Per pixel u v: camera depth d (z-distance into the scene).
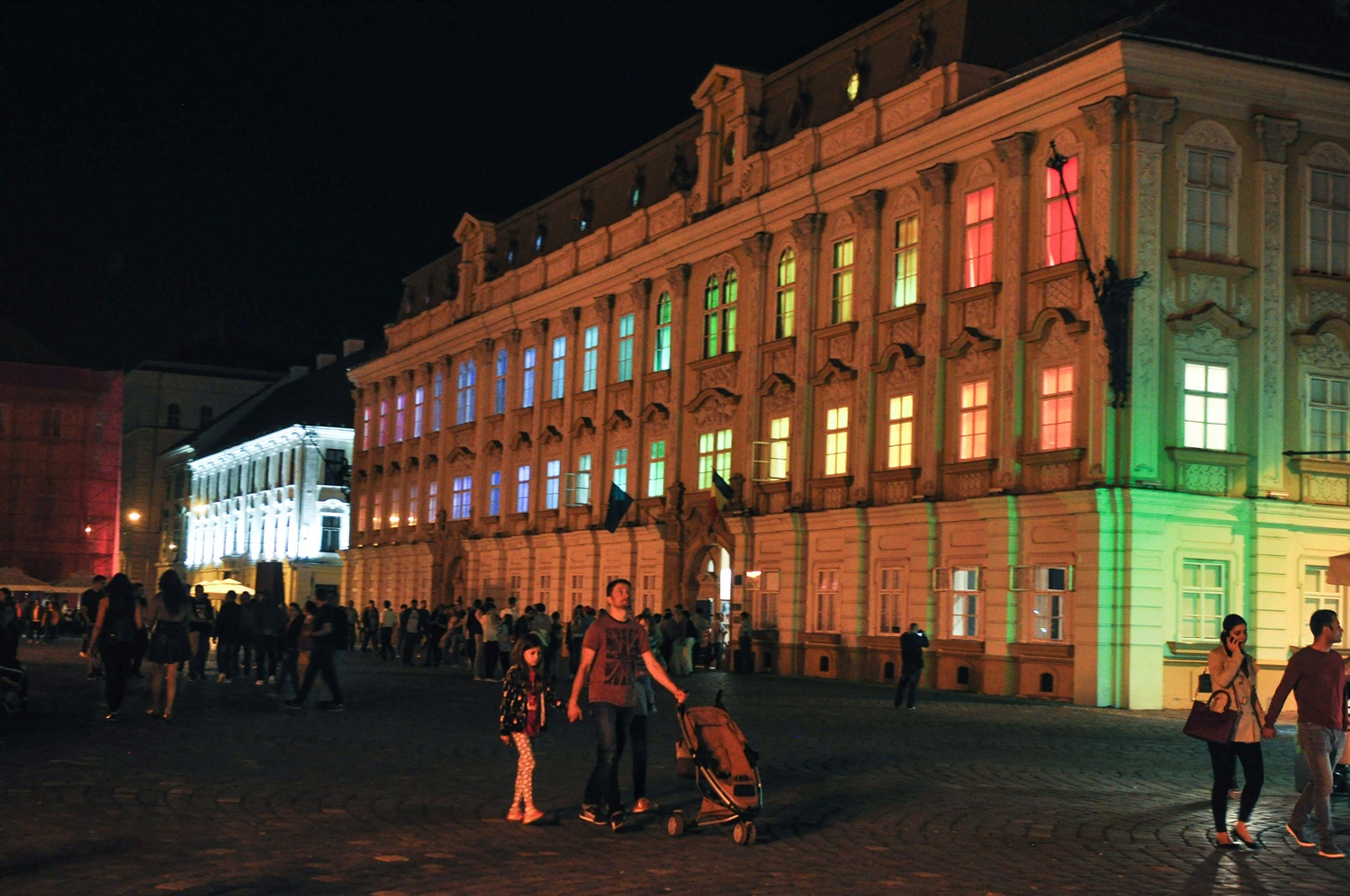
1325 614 12.00
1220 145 31.19
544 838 11.59
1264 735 11.92
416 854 10.74
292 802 13.12
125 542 120.25
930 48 36.53
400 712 23.58
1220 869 10.97
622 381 49.81
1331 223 32.44
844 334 38.56
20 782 13.95
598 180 53.56
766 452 41.53
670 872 10.32
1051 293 31.83
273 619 30.41
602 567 50.56
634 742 13.04
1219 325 30.72
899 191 36.81
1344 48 34.12
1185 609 30.41
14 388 85.00
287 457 88.44
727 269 44.09
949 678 33.97
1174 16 31.50
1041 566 31.64
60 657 43.72
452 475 63.56
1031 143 32.56
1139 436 29.86
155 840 10.99
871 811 13.42
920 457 35.41
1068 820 13.12
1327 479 31.89
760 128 43.25
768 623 41.00
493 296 60.62
